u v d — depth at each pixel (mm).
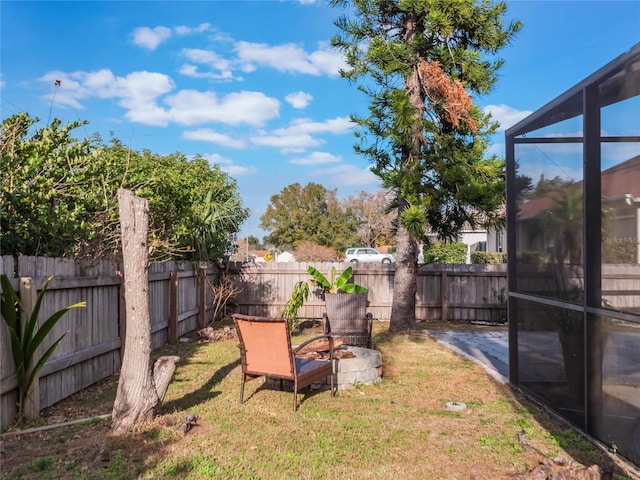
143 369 4070
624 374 3439
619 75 3434
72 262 5035
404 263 9664
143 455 3502
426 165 8797
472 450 3734
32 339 4152
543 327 4836
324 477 3246
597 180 3775
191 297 9570
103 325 5699
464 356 7398
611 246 3588
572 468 3180
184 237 9891
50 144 5504
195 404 4832
